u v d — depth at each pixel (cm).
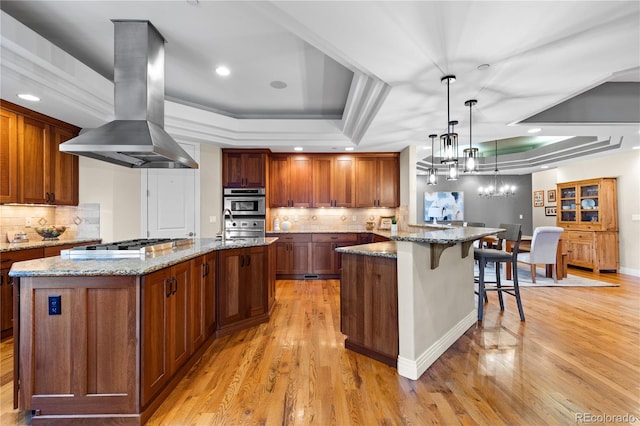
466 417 175
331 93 401
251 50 292
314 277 554
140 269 169
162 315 191
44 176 349
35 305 169
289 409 183
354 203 586
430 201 973
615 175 609
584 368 230
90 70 296
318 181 587
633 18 177
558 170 742
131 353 170
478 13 174
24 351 168
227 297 296
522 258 732
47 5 224
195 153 498
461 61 229
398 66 237
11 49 227
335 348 267
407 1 165
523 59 225
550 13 173
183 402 190
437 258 242
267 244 328
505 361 242
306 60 312
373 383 212
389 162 589
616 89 372
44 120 346
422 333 232
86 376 170
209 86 379
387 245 293
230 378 218
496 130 416
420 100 306
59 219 404
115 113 248
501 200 960
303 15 179
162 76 270
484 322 329
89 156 264
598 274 584
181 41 276
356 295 259
